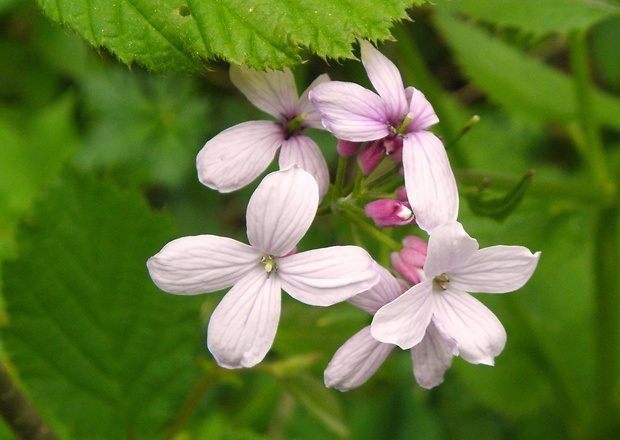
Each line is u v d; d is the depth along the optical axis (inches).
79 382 7.8
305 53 6.8
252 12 6.5
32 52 12.2
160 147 11.4
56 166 11.4
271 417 9.9
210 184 6.7
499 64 9.7
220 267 6.5
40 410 7.8
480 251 6.6
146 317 7.8
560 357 10.6
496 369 10.2
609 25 12.4
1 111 12.1
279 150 7.2
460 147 9.2
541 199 8.9
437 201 6.5
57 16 6.5
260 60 6.5
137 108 11.5
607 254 9.2
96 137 11.5
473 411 10.8
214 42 6.5
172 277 6.4
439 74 13.2
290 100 6.9
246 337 6.5
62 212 7.6
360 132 6.5
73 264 7.6
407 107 6.7
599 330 9.5
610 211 9.0
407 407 10.0
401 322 6.4
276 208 6.4
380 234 6.9
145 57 6.5
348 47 6.5
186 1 6.5
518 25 7.9
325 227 11.3
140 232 7.7
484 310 6.6
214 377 7.9
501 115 12.4
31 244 7.6
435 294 6.6
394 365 10.4
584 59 9.0
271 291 6.5
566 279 10.7
